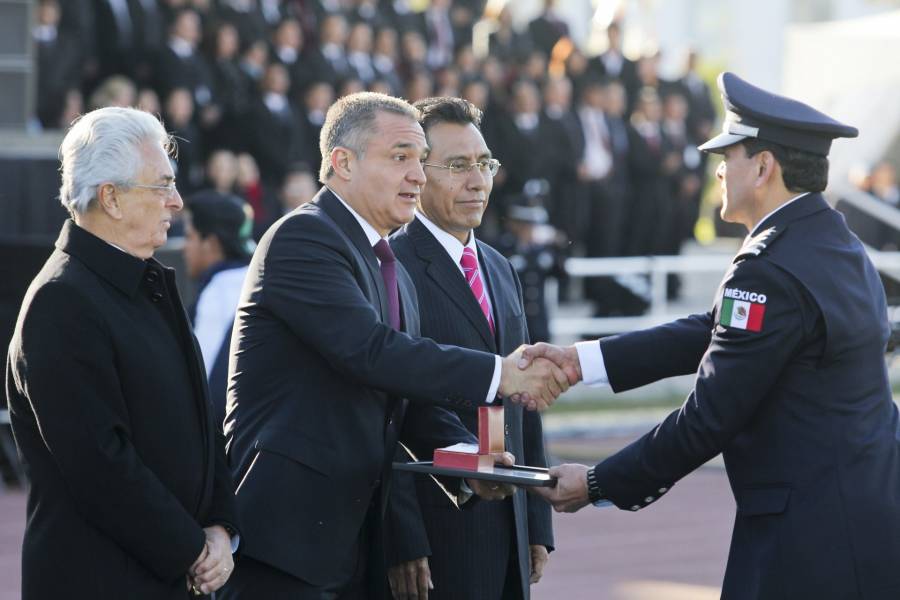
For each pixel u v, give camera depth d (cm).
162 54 2608
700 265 2938
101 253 827
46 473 817
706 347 1021
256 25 2770
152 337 840
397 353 919
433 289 1038
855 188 3331
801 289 876
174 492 838
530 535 1084
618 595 1553
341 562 916
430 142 1041
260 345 927
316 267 916
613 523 1927
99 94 2383
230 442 936
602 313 2981
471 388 948
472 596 1023
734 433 892
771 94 921
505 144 2970
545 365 990
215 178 2498
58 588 811
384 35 2952
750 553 898
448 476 985
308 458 906
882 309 914
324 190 966
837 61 3497
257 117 2670
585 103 3144
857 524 869
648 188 3225
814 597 868
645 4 4484
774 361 876
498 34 3198
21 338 809
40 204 2214
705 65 5250
